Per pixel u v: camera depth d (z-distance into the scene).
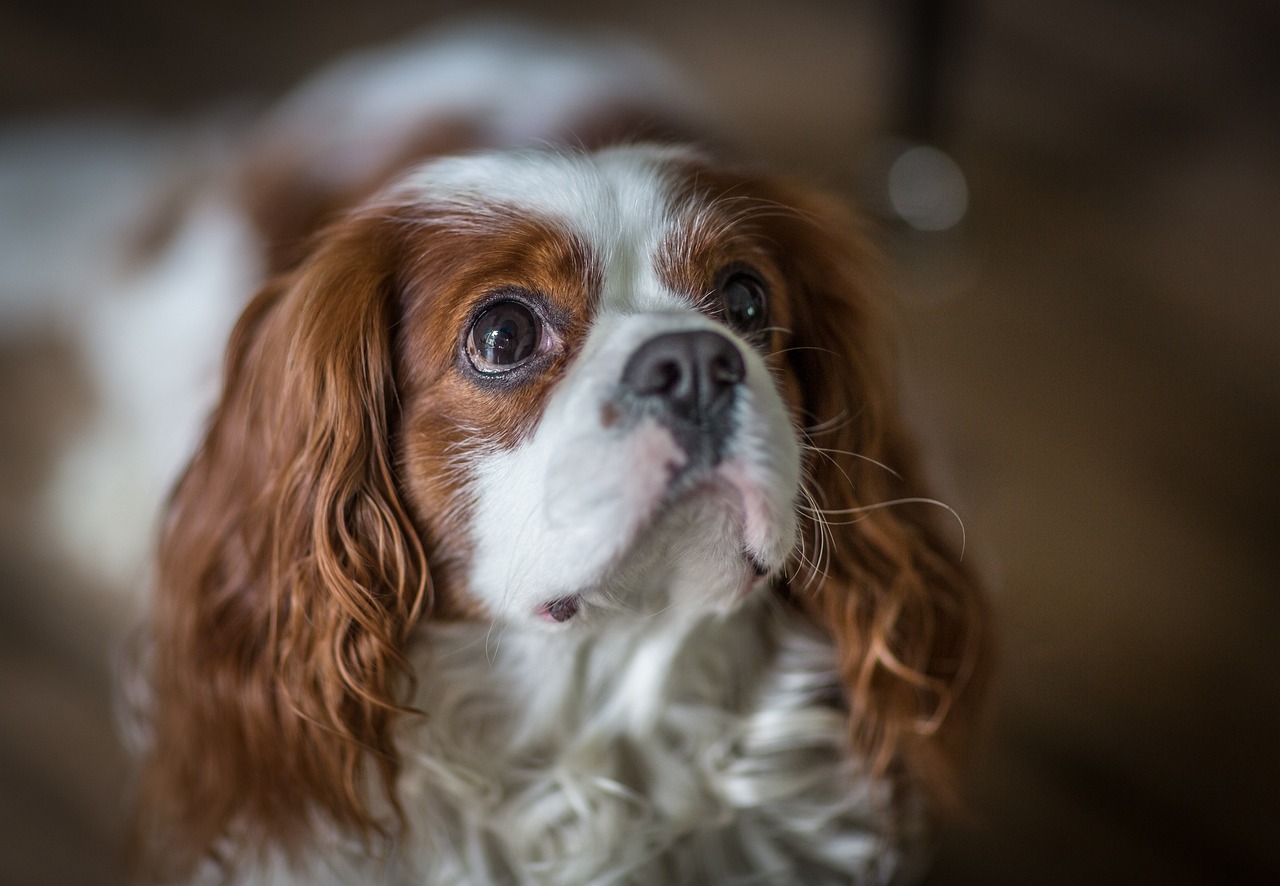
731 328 1.16
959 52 2.85
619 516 1.03
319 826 1.38
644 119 1.91
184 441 1.94
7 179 2.74
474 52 2.31
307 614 1.27
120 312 2.35
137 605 1.83
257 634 1.34
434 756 1.35
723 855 1.48
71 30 3.16
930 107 2.69
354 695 1.27
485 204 1.17
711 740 1.40
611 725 1.35
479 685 1.34
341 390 1.21
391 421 1.23
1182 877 1.86
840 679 1.42
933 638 1.45
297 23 3.28
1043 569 2.21
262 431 1.30
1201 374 2.52
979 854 1.88
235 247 2.13
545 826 1.38
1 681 2.05
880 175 2.77
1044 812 1.92
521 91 2.06
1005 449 2.38
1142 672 2.07
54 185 2.73
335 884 1.43
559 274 1.12
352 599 1.23
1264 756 1.98
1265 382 2.51
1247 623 2.14
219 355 1.93
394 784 1.32
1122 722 2.02
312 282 1.24
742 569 1.12
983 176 2.89
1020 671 2.07
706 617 1.31
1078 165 2.93
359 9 3.34
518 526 1.12
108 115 2.95
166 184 2.51
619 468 1.02
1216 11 3.34
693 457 1.03
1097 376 2.51
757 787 1.41
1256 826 1.91
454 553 1.21
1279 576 2.20
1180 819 1.92
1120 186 2.89
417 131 1.95
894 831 1.53
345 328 1.21
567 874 1.39
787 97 3.08
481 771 1.37
